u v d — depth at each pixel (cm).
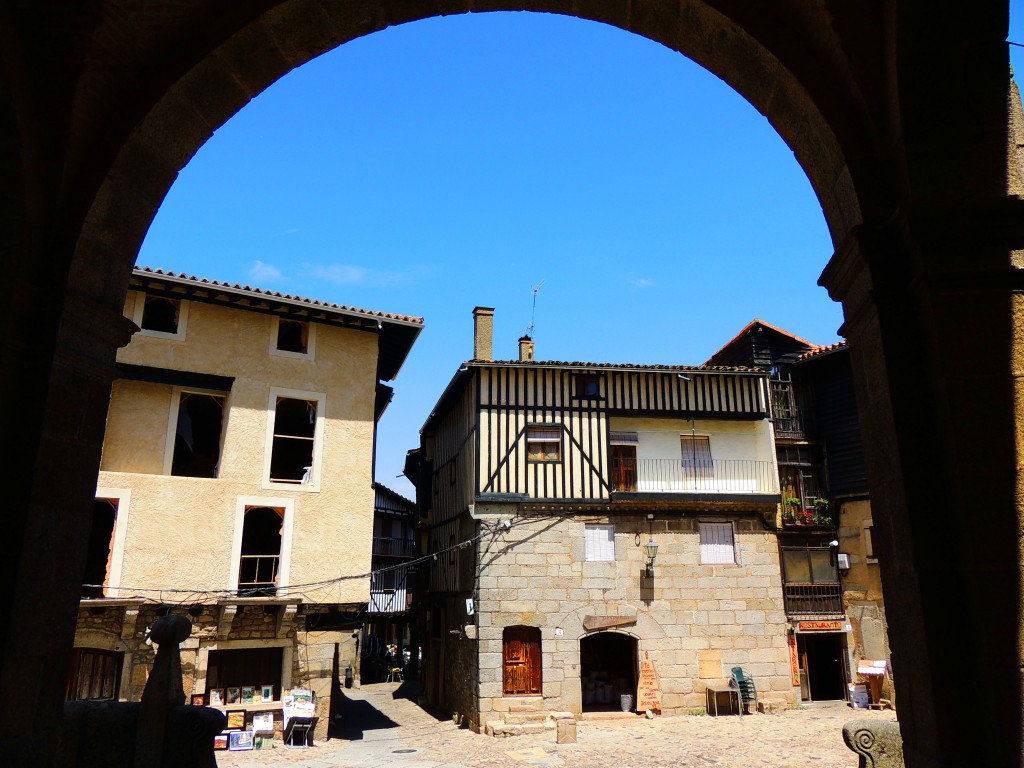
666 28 402
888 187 329
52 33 340
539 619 1667
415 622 2492
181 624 535
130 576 1290
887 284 315
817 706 1797
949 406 293
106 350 385
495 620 1647
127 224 393
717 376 1898
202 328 1462
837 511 1959
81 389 364
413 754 1327
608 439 1806
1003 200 297
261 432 1462
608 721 1631
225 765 1198
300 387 1522
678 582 1755
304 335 1579
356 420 1559
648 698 1673
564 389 1820
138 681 1262
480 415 1762
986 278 299
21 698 317
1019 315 297
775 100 383
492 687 1606
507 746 1405
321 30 401
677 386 1886
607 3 402
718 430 1902
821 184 378
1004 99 315
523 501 1714
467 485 1823
